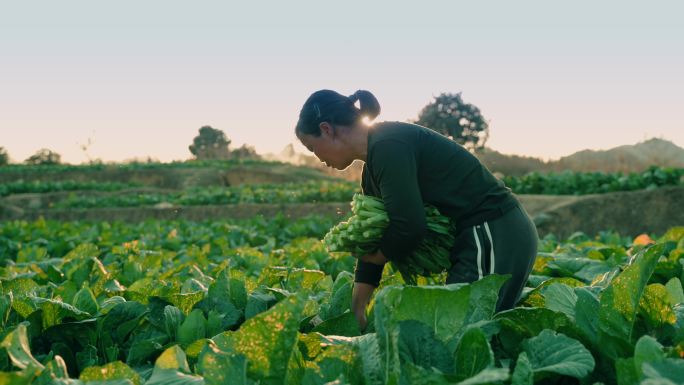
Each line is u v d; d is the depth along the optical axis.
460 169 2.59
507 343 1.74
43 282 4.16
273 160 57.53
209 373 1.34
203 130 93.50
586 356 1.41
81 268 3.80
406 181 2.49
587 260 3.79
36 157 68.69
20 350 1.43
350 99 2.71
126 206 27.80
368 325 2.43
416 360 1.42
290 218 19.95
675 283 2.25
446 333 1.53
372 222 2.56
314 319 2.42
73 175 51.47
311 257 4.77
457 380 1.22
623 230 14.07
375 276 2.79
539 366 1.47
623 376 1.31
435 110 50.38
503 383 1.42
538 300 2.68
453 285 1.58
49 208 31.03
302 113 2.76
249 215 21.17
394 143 2.54
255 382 1.36
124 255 5.81
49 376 1.39
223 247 6.70
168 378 1.47
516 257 2.55
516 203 2.69
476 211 2.59
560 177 17.44
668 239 4.50
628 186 15.41
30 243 8.38
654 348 1.26
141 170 50.84
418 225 2.49
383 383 1.36
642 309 1.84
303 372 1.48
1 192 36.94
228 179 50.72
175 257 6.17
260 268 4.66
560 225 14.21
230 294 2.71
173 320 2.28
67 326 2.25
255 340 1.36
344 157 2.76
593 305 1.77
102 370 1.49
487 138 50.75
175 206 23.83
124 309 2.34
